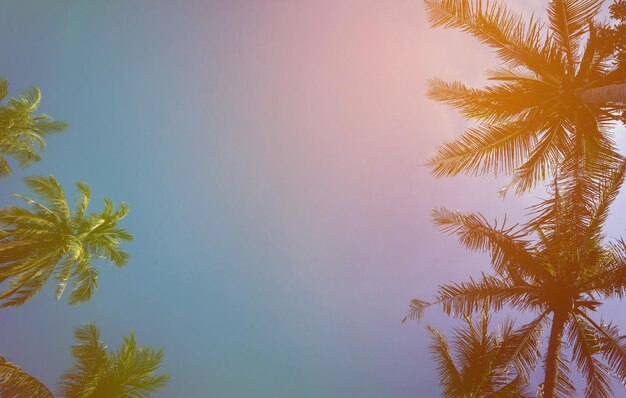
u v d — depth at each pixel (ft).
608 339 37.99
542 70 33.24
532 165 37.65
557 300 38.37
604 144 32.22
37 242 57.06
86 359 49.52
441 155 38.45
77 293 61.31
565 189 30.83
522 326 40.34
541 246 37.65
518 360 38.45
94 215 63.67
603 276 37.04
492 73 36.35
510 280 40.78
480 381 42.24
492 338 43.29
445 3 33.73
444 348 48.42
